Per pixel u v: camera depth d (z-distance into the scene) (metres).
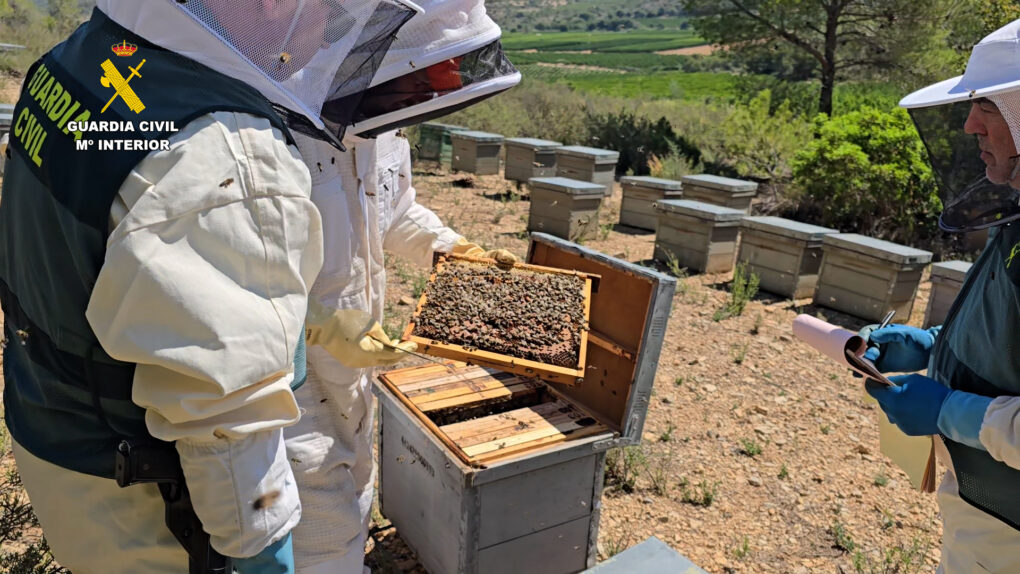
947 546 1.88
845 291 6.13
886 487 3.66
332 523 2.05
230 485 1.23
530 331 2.19
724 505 3.43
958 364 1.77
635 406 2.54
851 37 13.77
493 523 2.42
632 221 9.04
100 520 1.35
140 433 1.28
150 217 1.12
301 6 1.25
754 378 4.87
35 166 1.27
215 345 1.15
